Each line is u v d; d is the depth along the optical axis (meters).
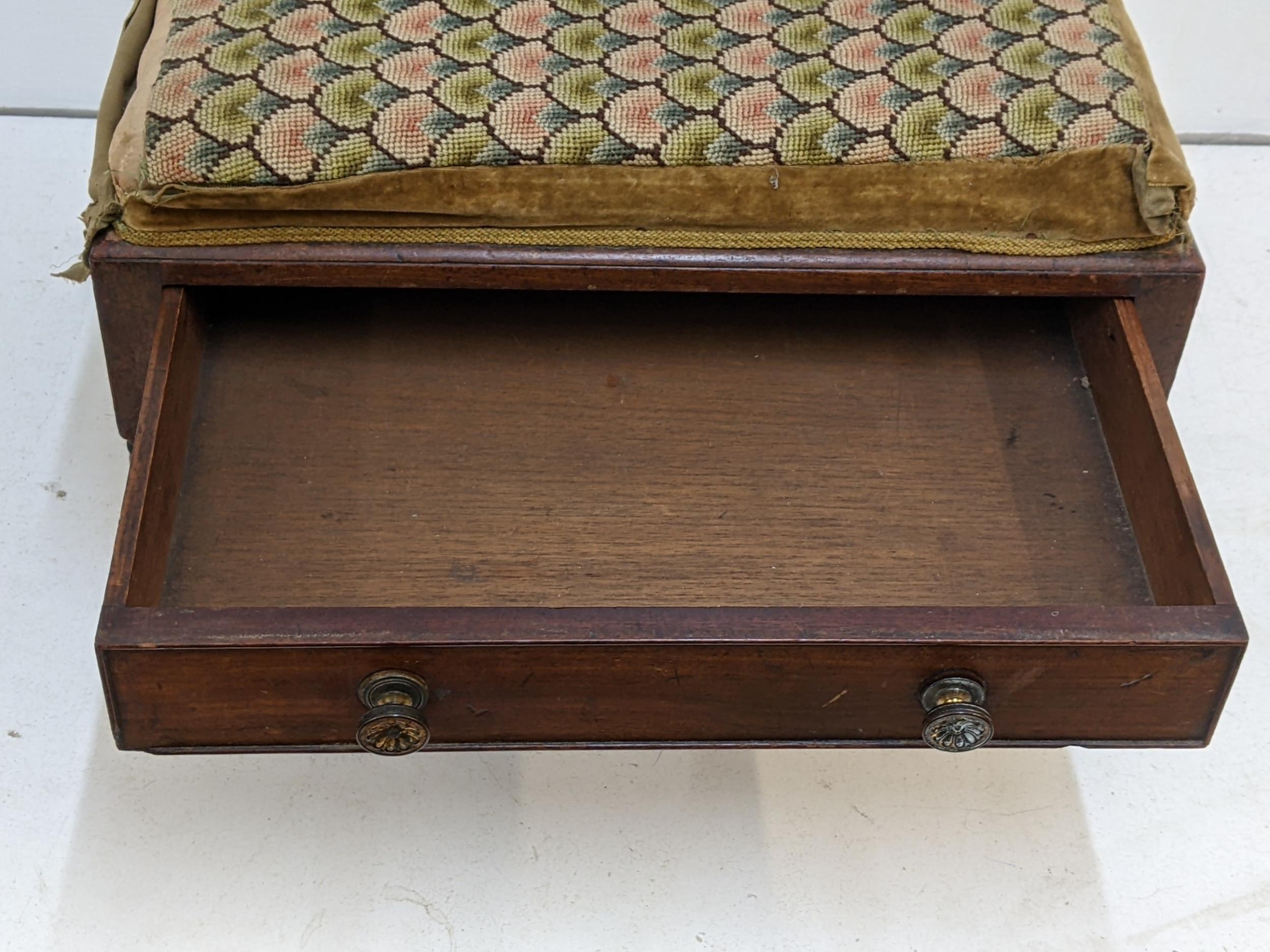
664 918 1.16
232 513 1.11
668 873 1.19
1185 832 1.22
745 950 1.15
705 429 1.18
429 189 1.10
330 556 1.09
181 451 1.11
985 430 1.18
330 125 1.08
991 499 1.14
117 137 1.10
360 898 1.17
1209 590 0.98
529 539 1.11
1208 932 1.17
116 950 1.13
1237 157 1.71
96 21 1.74
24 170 1.62
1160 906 1.18
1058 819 1.23
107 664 0.93
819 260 1.14
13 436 1.40
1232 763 1.26
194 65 1.11
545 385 1.20
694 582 1.09
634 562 1.10
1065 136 1.10
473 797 1.22
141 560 0.98
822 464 1.16
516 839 1.20
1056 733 1.03
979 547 1.11
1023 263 1.14
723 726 1.02
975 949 1.16
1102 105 1.11
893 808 1.23
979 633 0.94
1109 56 1.15
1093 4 1.20
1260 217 1.66
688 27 1.17
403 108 1.09
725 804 1.22
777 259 1.14
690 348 1.23
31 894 1.15
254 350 1.20
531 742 1.03
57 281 1.52
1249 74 1.77
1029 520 1.13
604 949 1.15
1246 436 1.46
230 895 1.16
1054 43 1.16
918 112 1.11
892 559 1.11
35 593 1.30
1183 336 1.19
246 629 0.92
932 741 0.99
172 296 1.12
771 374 1.22
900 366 1.22
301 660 0.93
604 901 1.17
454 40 1.15
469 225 1.12
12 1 1.73
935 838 1.21
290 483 1.13
